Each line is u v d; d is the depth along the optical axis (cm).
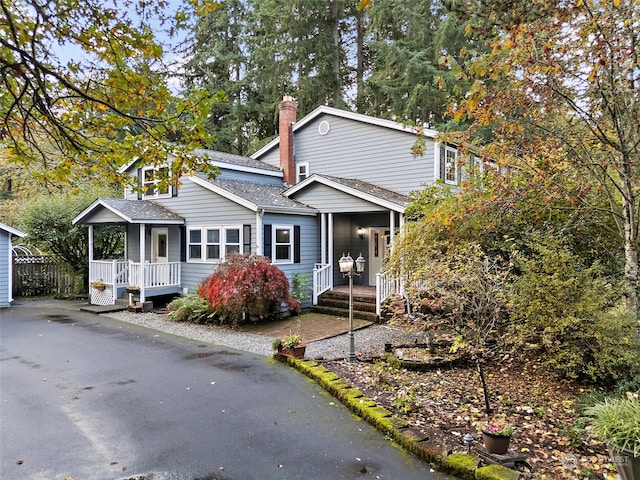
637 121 596
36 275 1767
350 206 1333
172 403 569
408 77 1978
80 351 857
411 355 765
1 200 2280
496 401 571
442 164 1437
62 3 330
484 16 586
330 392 611
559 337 607
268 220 1320
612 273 720
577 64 596
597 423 374
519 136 676
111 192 1919
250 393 610
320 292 1355
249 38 2505
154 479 382
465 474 381
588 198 721
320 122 1686
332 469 400
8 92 375
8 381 661
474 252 660
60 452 432
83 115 412
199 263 1451
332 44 2297
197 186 1453
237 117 2488
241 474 391
